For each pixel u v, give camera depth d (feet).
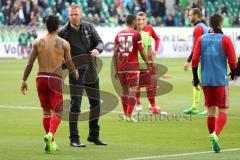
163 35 249.75
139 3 275.59
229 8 289.12
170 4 290.56
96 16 265.54
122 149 75.41
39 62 72.64
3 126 93.35
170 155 71.26
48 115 73.67
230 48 73.67
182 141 81.51
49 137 71.10
